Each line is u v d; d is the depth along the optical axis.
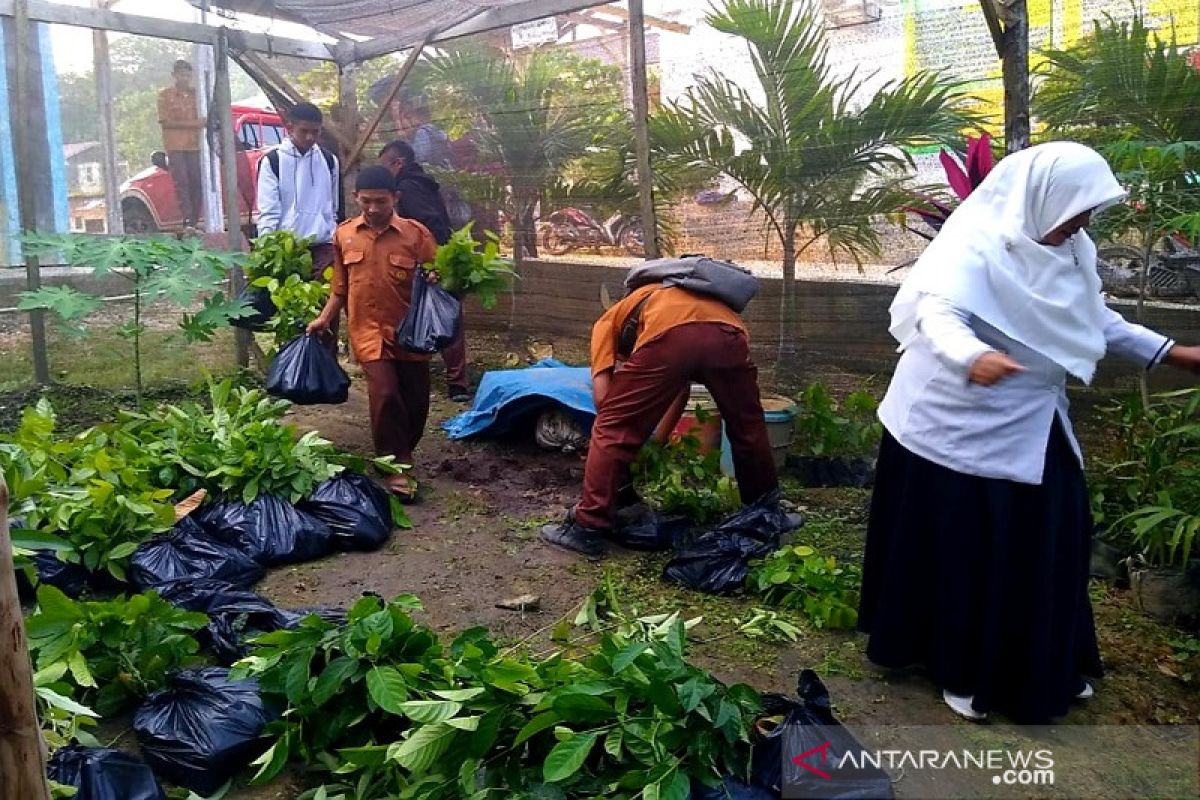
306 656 3.13
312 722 3.14
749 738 2.87
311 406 7.36
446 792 2.79
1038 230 3.14
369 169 5.40
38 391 7.36
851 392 6.24
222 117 7.93
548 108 7.34
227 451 5.07
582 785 2.77
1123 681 3.60
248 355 8.16
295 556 4.69
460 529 5.11
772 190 6.42
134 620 3.46
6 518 2.22
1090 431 5.41
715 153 6.57
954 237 3.27
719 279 4.51
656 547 4.81
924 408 3.35
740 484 4.77
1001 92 5.84
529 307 7.83
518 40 7.53
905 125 6.00
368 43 8.47
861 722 3.32
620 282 7.22
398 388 5.59
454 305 5.51
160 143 8.93
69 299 6.21
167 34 7.59
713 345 4.44
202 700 3.19
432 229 7.36
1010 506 3.23
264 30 8.43
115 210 8.62
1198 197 4.73
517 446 6.43
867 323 6.15
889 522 3.61
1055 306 3.12
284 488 4.96
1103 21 5.52
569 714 2.80
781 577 4.11
